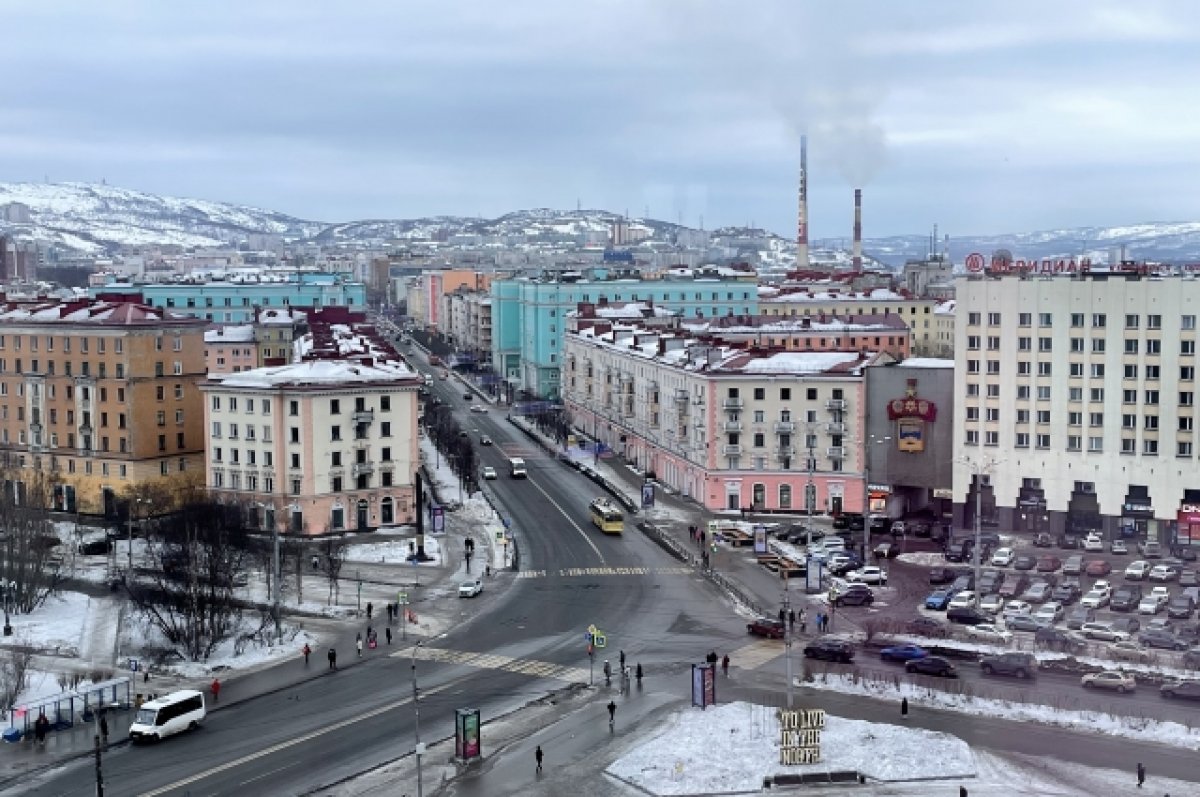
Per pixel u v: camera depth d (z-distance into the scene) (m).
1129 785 82.94
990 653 111.56
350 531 172.88
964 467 175.50
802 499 185.75
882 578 145.25
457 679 110.06
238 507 156.38
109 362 187.25
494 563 156.75
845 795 82.75
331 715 101.12
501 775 87.62
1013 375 171.62
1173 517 163.38
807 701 102.00
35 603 138.88
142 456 187.62
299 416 168.12
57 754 93.31
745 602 135.38
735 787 84.06
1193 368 160.75
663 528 176.88
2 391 199.62
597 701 103.38
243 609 135.12
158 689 108.75
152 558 145.50
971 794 82.12
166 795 84.94
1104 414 166.62
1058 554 161.75
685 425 198.75
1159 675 104.69
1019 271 177.25
